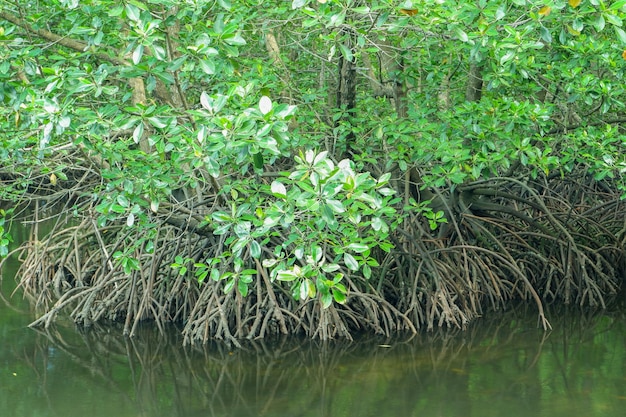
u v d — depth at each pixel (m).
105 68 7.88
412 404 8.30
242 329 11.09
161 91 10.20
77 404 8.46
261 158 7.01
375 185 6.96
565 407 8.08
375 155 11.66
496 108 9.91
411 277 11.91
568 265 13.38
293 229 7.97
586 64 9.82
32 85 8.55
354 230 8.31
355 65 11.11
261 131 6.59
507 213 13.32
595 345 10.67
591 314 12.69
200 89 11.95
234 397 8.70
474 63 10.90
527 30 8.39
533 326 11.88
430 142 10.24
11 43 7.96
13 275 15.49
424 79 12.59
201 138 6.95
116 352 10.58
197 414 8.16
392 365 9.84
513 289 13.34
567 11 8.83
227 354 10.46
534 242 13.95
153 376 9.52
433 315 11.72
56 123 7.60
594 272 13.84
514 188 14.57
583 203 15.16
